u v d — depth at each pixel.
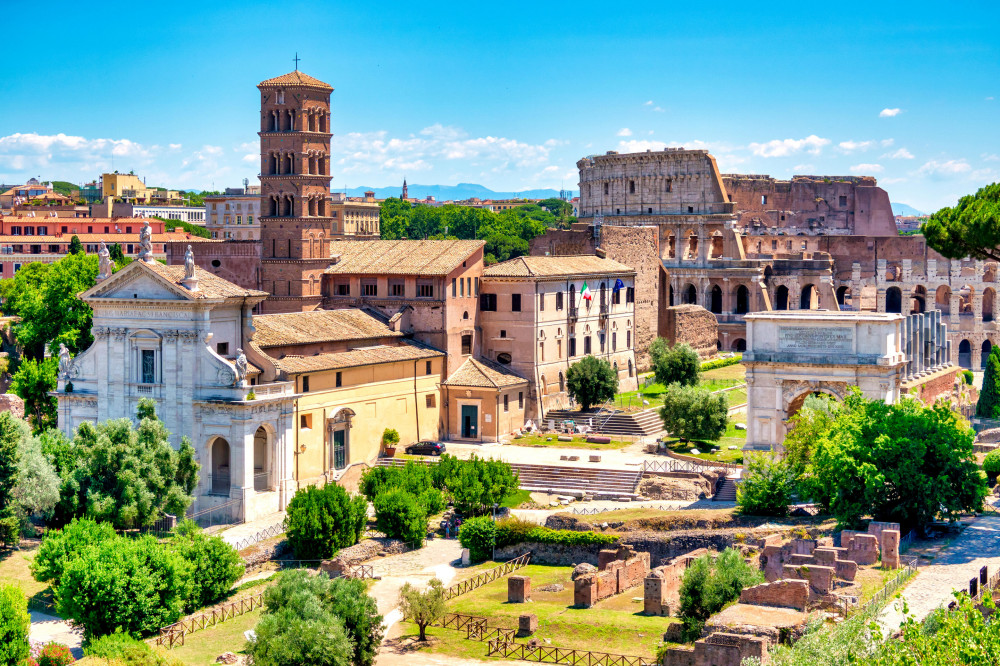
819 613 78.56
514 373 156.88
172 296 125.44
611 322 175.00
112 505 112.06
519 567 109.38
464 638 90.94
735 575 87.12
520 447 145.62
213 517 120.56
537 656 85.75
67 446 118.44
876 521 99.94
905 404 106.38
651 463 133.25
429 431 148.50
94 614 91.12
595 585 95.44
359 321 147.75
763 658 73.06
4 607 86.56
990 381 182.75
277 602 90.81
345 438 135.25
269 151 160.25
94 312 131.12
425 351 148.38
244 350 129.62
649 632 87.56
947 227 122.31
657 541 105.56
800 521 107.31
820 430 111.56
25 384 162.75
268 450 125.25
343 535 111.75
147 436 116.00
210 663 88.12
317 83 160.62
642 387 181.00
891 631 72.31
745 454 128.38
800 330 132.62
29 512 115.00
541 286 157.38
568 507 123.44
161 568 95.00
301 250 158.75
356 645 87.06
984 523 102.88
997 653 58.06
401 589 94.88
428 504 118.50
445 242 160.75
